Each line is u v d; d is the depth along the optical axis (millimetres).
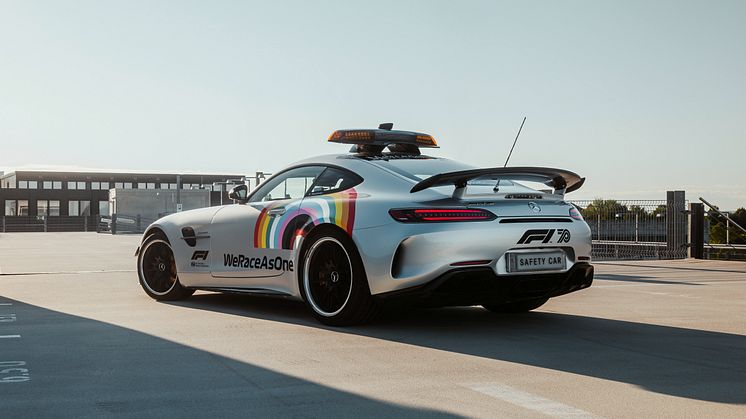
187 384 3020
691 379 3152
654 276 9156
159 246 6062
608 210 13305
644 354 3721
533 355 3680
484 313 5324
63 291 6820
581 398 2816
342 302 4574
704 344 4035
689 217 13359
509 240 4309
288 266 4934
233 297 6246
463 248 4191
